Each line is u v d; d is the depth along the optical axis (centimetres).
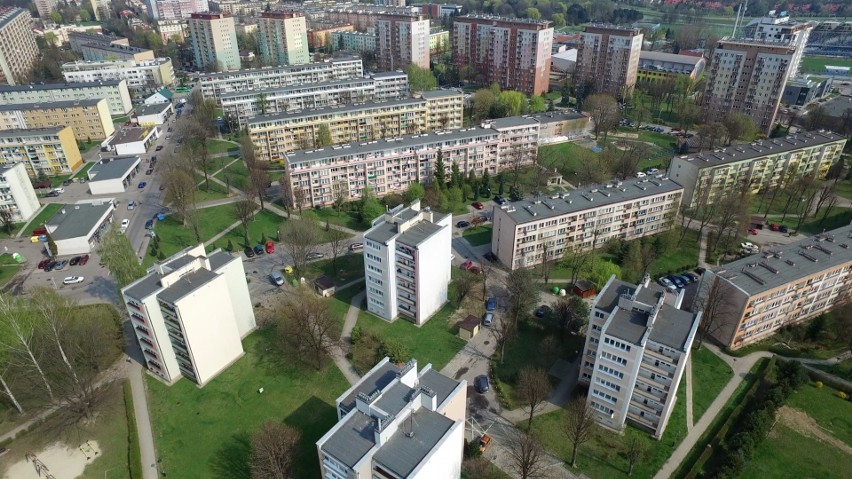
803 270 13538
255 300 15150
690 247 18000
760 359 12912
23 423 11131
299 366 12562
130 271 13775
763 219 19750
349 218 19912
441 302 14900
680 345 9950
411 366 9425
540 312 14450
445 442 8238
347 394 9388
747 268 13475
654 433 10844
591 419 10338
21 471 10131
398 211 14500
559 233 16625
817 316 13938
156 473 10019
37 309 11812
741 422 10950
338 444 8256
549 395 11850
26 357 11412
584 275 16012
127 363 12744
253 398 11675
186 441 10644
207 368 12069
